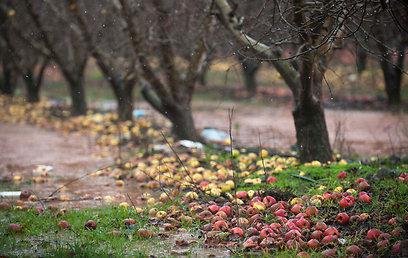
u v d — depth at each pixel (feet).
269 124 78.48
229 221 31.32
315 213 30.94
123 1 52.42
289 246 26.76
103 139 64.23
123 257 26.50
